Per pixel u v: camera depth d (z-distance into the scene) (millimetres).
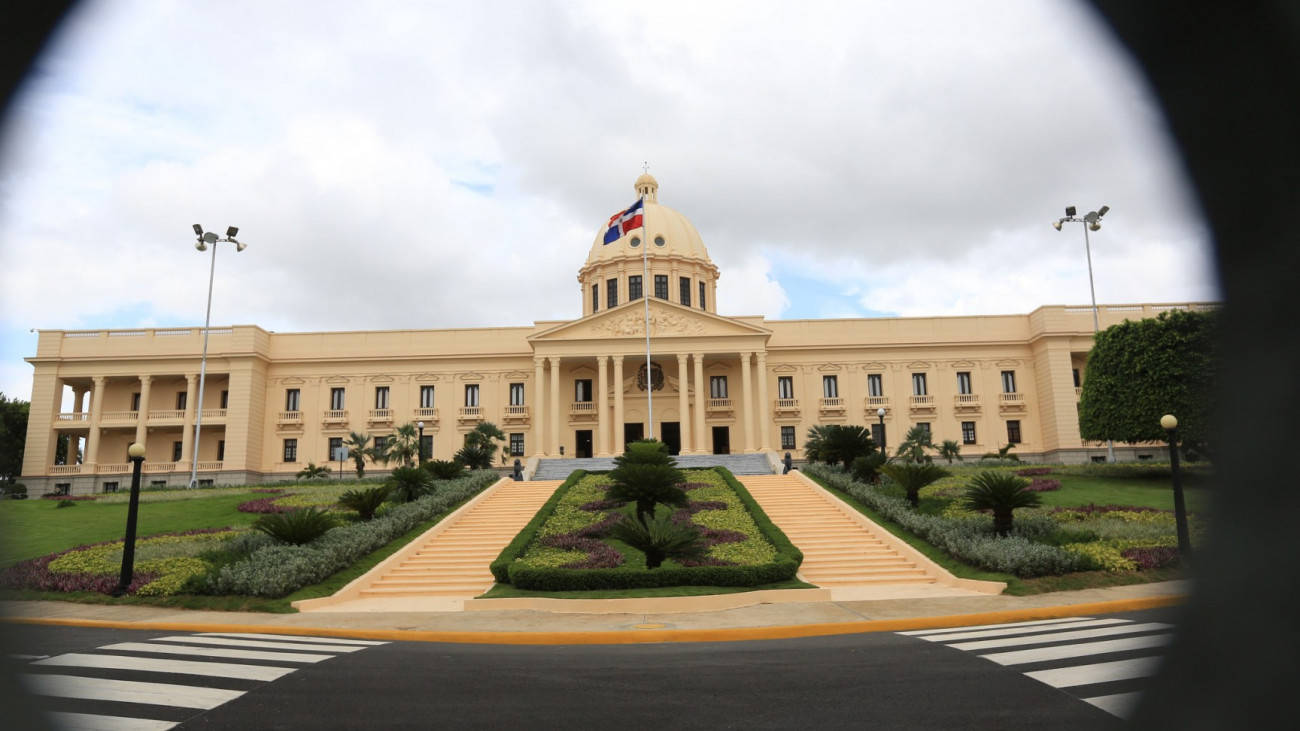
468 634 13102
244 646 11883
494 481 38094
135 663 10250
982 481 22688
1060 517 25672
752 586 18594
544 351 55188
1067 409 55688
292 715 7602
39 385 56844
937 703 7695
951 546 21562
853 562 22578
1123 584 17625
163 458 58250
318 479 50781
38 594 18438
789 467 38719
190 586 18172
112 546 23000
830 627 13430
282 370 59125
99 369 57219
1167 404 34406
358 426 58000
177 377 58188
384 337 59781
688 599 16734
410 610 17500
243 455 55188
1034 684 8289
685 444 53188
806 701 7965
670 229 65438
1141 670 8539
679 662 10375
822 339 59500
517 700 8188
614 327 55531
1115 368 37188
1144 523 24031
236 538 23531
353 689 8711
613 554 22234
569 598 17156
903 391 58406
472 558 23734
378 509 28406
